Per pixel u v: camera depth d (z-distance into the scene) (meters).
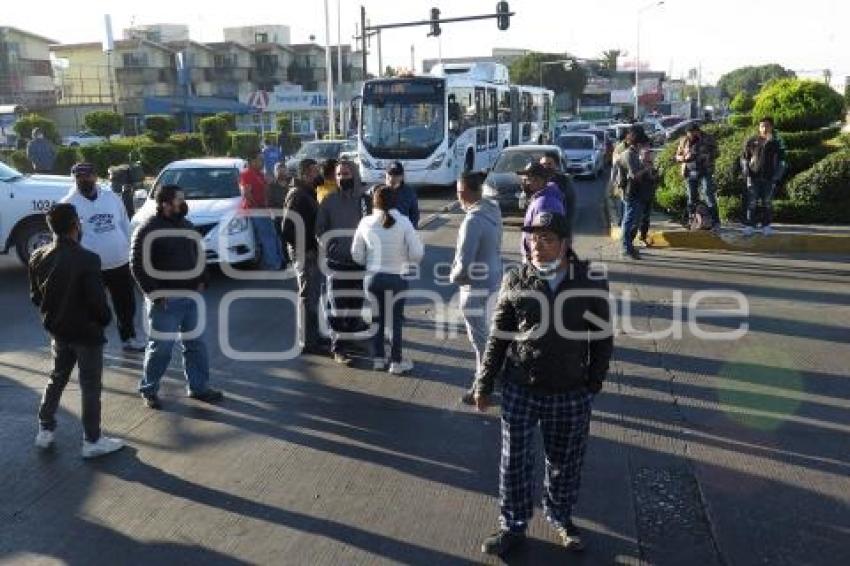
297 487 5.03
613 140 31.91
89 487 5.06
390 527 4.53
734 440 5.60
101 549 4.34
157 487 5.05
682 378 6.86
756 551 4.23
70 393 6.77
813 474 5.08
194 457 5.49
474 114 24.22
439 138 22.06
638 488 4.93
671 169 16.14
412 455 5.47
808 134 15.82
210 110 61.72
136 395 6.72
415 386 6.82
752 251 12.48
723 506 4.69
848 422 5.88
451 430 5.88
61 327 5.34
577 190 23.66
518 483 4.16
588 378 4.07
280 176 11.89
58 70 77.12
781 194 15.04
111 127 41.44
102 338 5.45
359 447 5.61
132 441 5.77
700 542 4.32
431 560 4.20
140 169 14.78
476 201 6.05
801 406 6.20
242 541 4.41
